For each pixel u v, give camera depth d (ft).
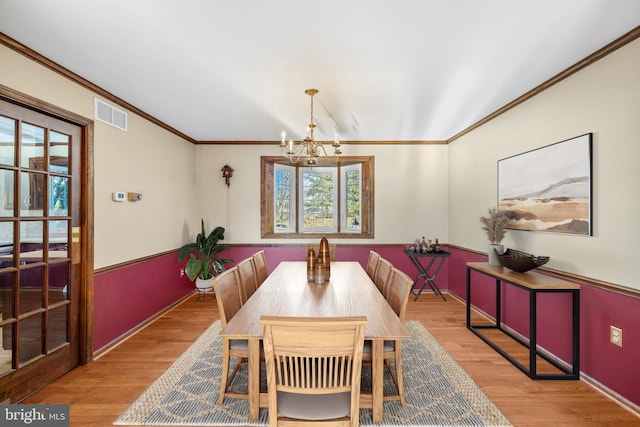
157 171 12.84
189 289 16.03
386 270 8.77
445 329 11.29
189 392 7.33
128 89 9.55
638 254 6.63
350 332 4.36
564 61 7.88
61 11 5.77
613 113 7.13
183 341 10.31
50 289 7.93
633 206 6.73
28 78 7.13
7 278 6.89
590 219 7.66
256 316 6.13
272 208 17.47
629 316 6.79
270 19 6.09
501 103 10.89
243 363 8.57
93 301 9.10
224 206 16.60
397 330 5.38
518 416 6.52
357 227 17.56
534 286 7.84
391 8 5.77
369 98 10.29
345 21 6.17
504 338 10.47
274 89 9.53
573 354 7.85
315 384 4.75
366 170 17.02
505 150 11.25
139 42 6.88
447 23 6.23
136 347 9.87
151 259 12.34
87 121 8.90
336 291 7.95
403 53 7.41
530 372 7.95
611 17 6.07
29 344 7.37
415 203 16.48
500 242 11.34
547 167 9.13
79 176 8.83
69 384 7.75
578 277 8.02
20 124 7.09
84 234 8.86
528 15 5.99
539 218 9.48
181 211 15.01
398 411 6.64
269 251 16.67
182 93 9.87
